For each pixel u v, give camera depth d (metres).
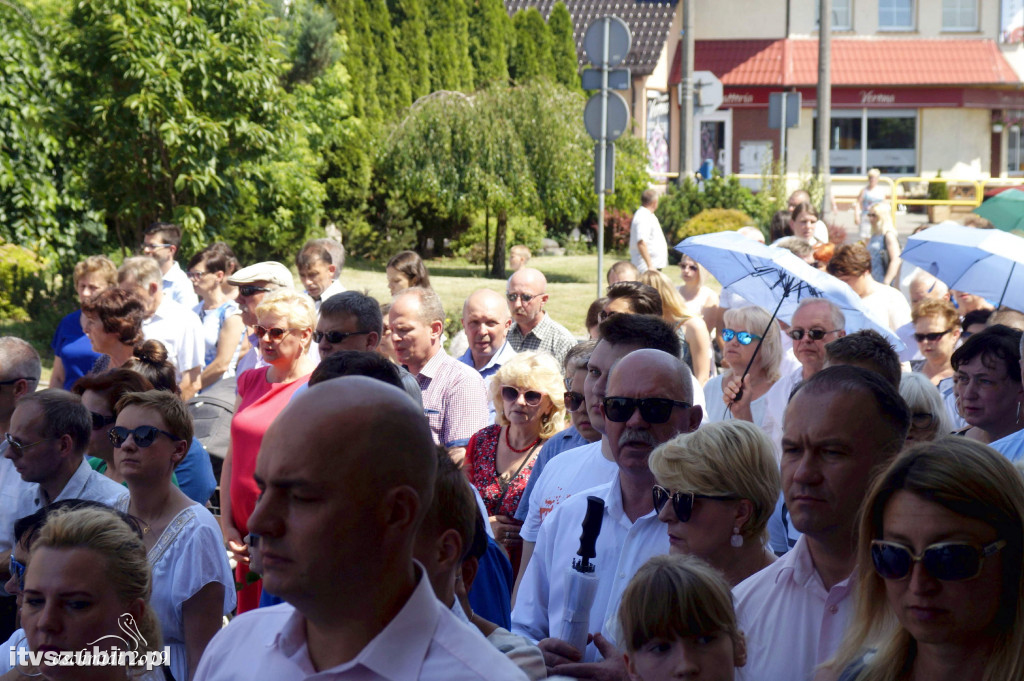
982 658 2.11
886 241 12.31
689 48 23.05
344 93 19.67
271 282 6.86
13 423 4.27
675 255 20.52
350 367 3.59
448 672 1.81
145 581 2.91
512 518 4.54
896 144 31.19
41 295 12.39
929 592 2.08
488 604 3.14
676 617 2.41
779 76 30.06
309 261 7.79
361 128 19.52
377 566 1.78
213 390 6.46
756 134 30.72
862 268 7.62
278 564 1.75
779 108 21.45
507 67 25.03
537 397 4.70
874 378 2.71
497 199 18.08
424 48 22.14
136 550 2.90
